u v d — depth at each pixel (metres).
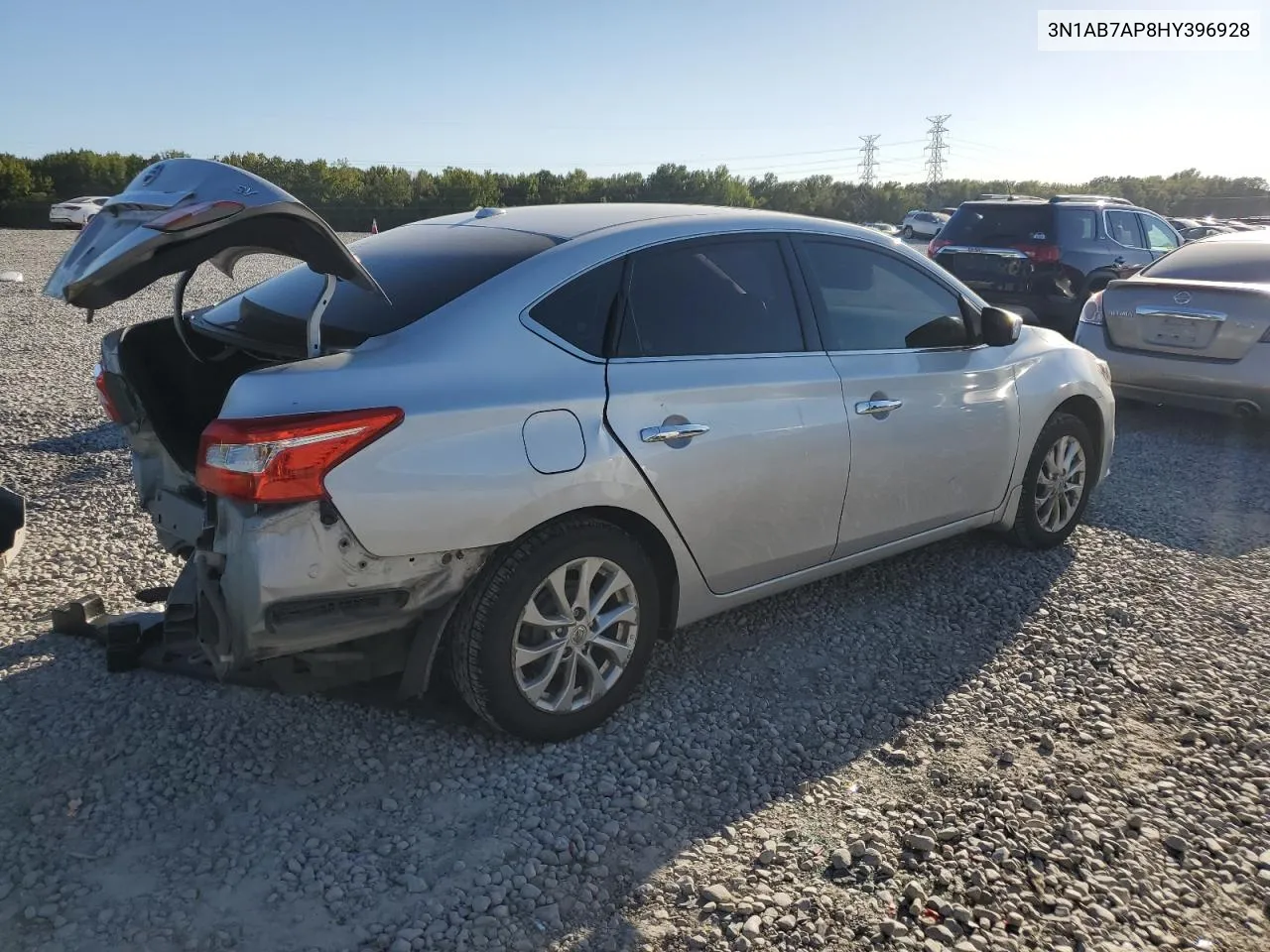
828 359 3.72
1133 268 11.38
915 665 3.74
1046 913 2.46
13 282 14.73
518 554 2.92
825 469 3.64
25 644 3.60
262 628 2.58
